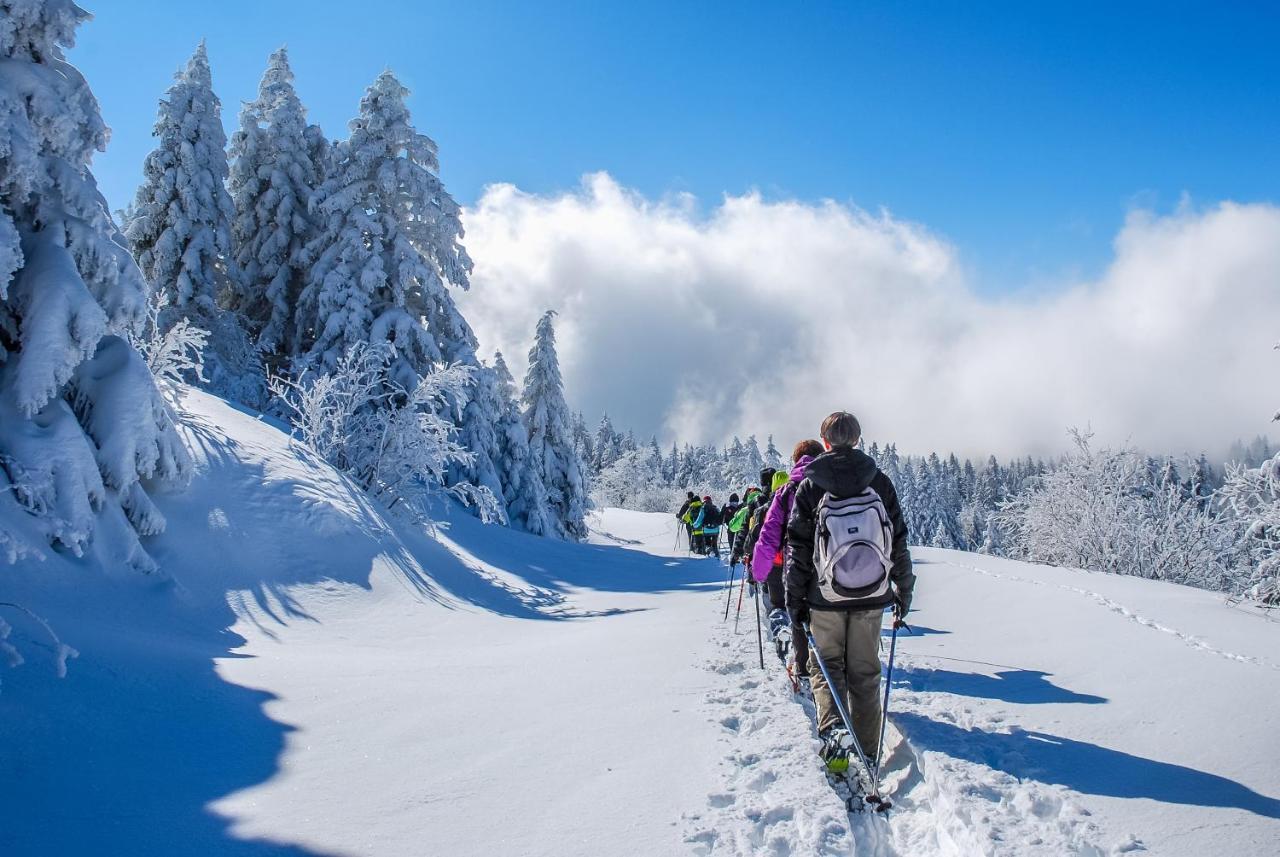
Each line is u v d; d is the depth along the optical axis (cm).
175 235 2377
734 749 354
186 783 322
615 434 11262
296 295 2772
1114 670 442
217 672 508
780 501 408
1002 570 1015
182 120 2423
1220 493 1137
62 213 757
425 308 2489
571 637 788
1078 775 292
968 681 437
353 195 2361
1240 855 228
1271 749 306
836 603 341
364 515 1198
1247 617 638
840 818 274
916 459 11369
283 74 2811
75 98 758
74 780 313
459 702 462
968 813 268
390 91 2412
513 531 2225
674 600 1209
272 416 2062
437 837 273
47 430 693
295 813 294
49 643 464
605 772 334
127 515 784
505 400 3081
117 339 820
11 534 526
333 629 841
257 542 961
